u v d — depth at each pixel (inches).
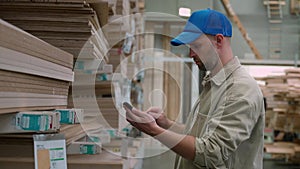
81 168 58.0
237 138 65.8
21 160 54.7
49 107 47.6
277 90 298.7
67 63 54.4
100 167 58.2
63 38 58.7
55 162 42.9
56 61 49.2
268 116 338.6
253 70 359.9
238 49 372.5
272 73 339.9
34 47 41.0
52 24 58.5
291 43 383.6
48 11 57.9
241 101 67.2
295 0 381.4
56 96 51.0
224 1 351.6
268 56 382.0
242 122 66.5
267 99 318.0
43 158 41.8
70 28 58.3
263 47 382.6
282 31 383.9
